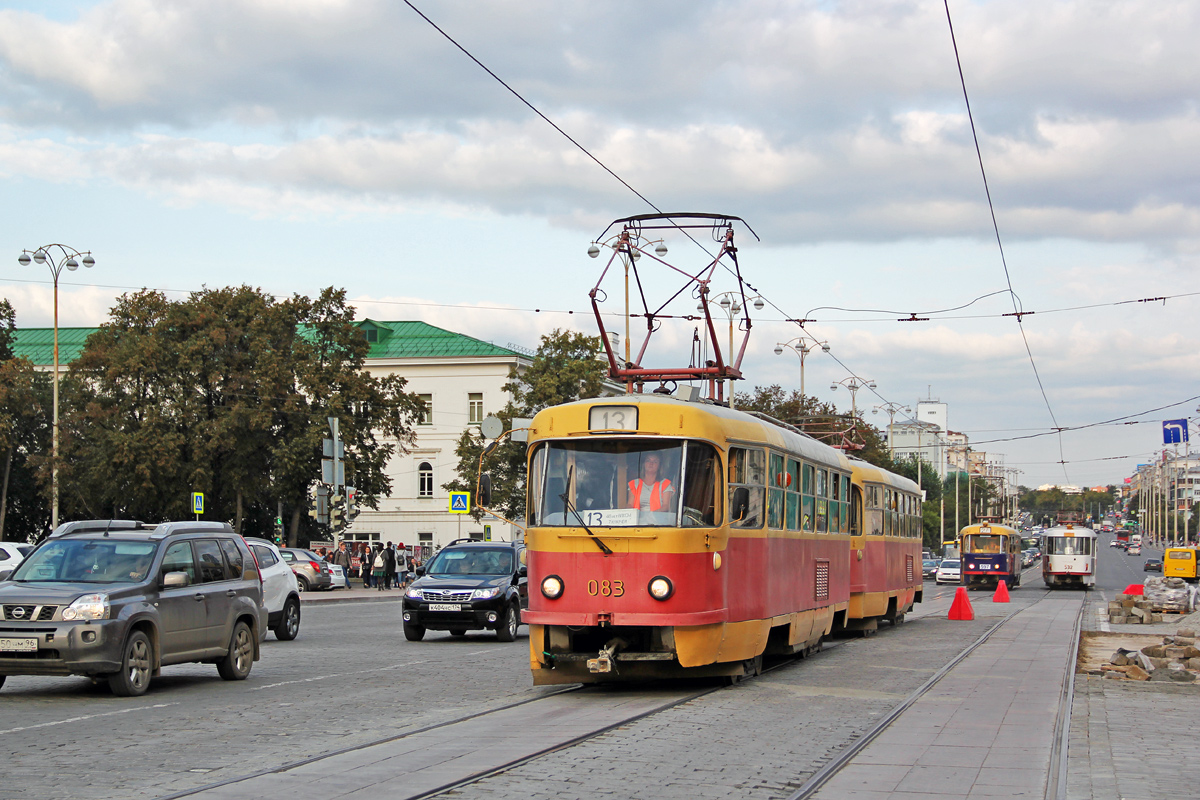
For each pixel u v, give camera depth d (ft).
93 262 169.89
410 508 260.83
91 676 44.80
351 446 193.57
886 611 93.56
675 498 45.70
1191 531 503.61
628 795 27.17
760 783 28.81
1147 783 29.01
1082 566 207.21
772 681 52.31
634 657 45.27
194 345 182.91
